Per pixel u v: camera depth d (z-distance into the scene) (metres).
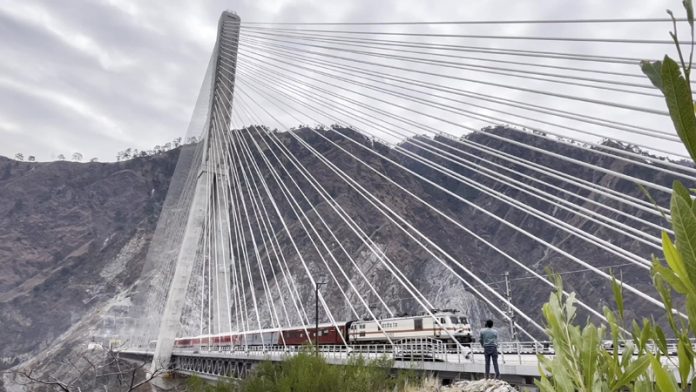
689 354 1.33
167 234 63.94
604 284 147.12
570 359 1.75
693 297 1.20
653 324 1.55
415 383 13.31
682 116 1.10
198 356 41.91
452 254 173.00
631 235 13.79
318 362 12.72
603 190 15.61
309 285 141.12
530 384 13.88
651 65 1.18
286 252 161.25
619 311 1.69
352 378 12.20
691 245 1.15
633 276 145.25
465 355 18.72
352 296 137.62
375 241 161.38
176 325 39.41
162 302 54.97
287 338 34.53
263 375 13.63
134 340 64.69
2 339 186.75
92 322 119.69
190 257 41.44
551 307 1.89
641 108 14.84
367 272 146.50
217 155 45.00
